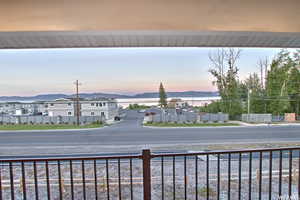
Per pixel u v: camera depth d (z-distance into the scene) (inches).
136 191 127.9
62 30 60.6
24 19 59.8
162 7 62.1
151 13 61.9
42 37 65.1
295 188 127.6
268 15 64.0
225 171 154.3
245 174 149.8
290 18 64.3
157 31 62.7
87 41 70.1
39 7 60.1
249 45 76.5
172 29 62.2
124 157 62.1
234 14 63.4
